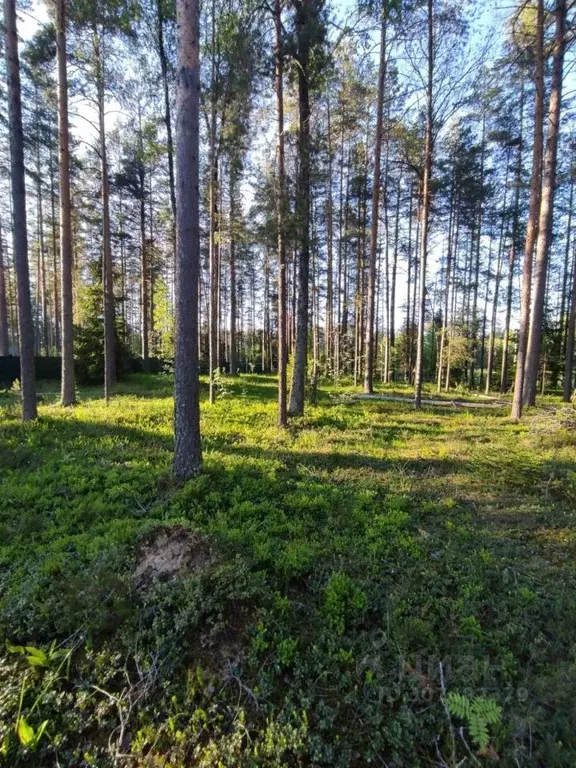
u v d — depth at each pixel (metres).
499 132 16.81
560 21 9.57
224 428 9.14
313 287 20.55
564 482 5.57
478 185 19.61
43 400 13.07
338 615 3.11
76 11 9.98
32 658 2.63
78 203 20.20
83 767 2.23
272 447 7.74
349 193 20.91
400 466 6.68
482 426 9.79
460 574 3.60
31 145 17.48
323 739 2.30
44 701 2.48
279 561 3.68
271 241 8.84
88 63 11.51
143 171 20.36
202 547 3.62
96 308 18.23
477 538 4.26
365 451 7.59
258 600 3.14
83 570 3.52
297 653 2.76
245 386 17.06
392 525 4.51
